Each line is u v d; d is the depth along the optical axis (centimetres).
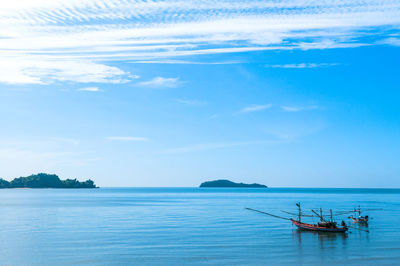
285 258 4509
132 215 10175
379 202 17738
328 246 5266
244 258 4475
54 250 4894
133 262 4244
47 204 15650
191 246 5162
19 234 6309
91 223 8025
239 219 8975
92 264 4156
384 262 4322
